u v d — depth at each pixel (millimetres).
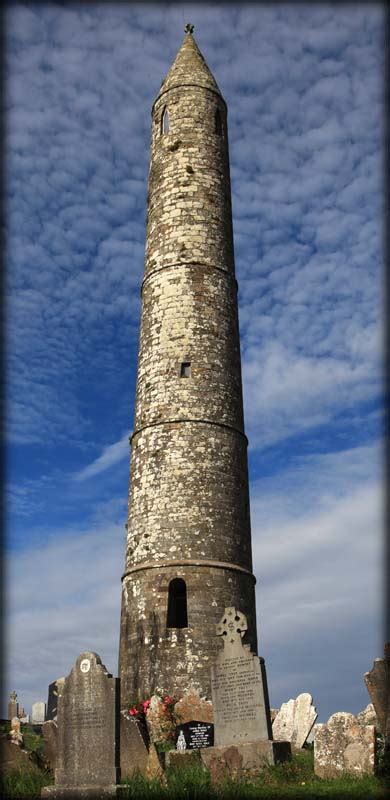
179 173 30328
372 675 20094
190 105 31422
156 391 27719
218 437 27172
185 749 19500
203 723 20484
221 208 30375
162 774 17109
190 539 25578
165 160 30859
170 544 25609
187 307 28422
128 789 16016
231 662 19672
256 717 18938
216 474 26672
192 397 27328
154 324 28719
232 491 26875
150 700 22406
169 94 31859
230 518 26453
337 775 16703
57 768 16938
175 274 28906
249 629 25688
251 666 19375
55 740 19469
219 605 25016
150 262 29844
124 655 25281
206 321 28406
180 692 23734
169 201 30078
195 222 29609
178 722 21266
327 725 17234
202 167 30516
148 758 18109
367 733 16859
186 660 24062
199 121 31234
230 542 26125
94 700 17188
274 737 23531
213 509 26172
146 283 29734
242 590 25828
